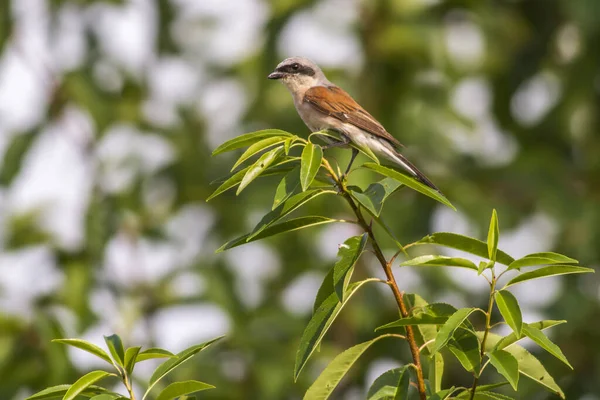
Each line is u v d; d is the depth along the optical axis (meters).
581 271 5.25
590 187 14.16
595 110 14.50
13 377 11.97
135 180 13.80
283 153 5.91
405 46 13.24
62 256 13.29
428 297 13.11
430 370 6.29
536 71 14.41
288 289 13.84
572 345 13.34
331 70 13.55
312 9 13.37
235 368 12.97
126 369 5.34
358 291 13.24
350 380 13.34
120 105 14.10
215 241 14.01
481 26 14.08
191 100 14.55
